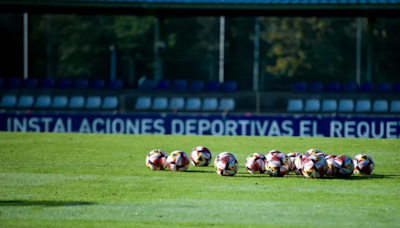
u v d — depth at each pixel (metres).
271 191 39.91
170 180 45.28
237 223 30.02
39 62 145.75
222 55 126.25
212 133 97.12
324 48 152.12
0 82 129.38
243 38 151.50
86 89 124.25
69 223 29.83
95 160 60.38
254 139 86.88
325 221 30.53
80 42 148.62
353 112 119.62
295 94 120.44
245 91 122.12
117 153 67.44
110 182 44.38
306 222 30.30
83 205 34.81
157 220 30.69
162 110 121.25
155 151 51.78
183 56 150.38
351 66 151.12
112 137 87.69
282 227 29.16
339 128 94.38
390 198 37.38
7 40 143.25
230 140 85.25
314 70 150.88
